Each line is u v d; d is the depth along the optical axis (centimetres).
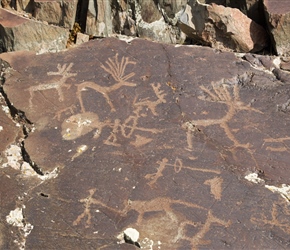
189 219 336
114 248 319
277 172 371
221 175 367
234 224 334
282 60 482
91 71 457
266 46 514
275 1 497
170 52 480
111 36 514
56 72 456
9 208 343
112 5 522
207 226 333
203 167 372
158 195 351
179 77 453
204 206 345
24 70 459
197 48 487
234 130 404
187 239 325
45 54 477
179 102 428
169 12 520
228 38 505
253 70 462
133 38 513
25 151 384
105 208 343
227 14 495
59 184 359
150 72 458
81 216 338
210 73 457
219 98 435
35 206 344
